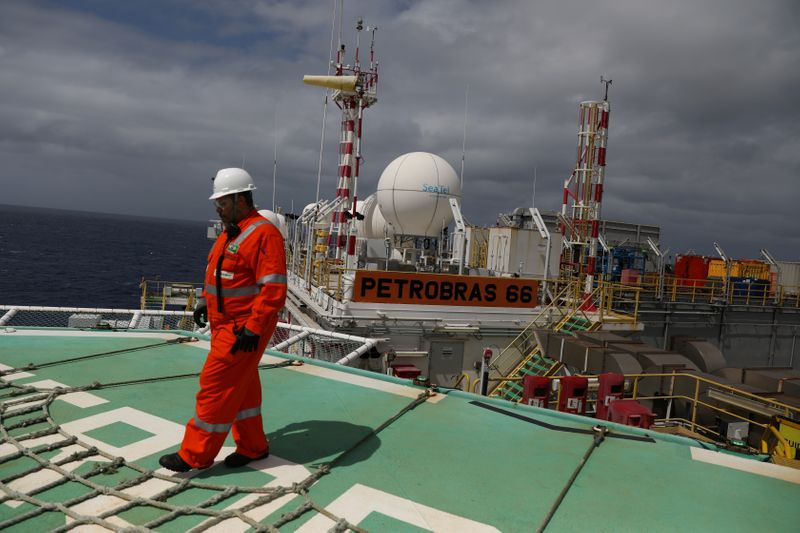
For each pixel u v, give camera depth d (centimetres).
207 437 379
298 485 370
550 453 468
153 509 338
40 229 18800
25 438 433
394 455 445
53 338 802
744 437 1057
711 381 1119
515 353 1764
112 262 9506
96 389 575
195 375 646
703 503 382
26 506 335
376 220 2789
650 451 484
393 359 1606
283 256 382
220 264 377
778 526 352
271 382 654
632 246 3156
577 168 2194
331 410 555
